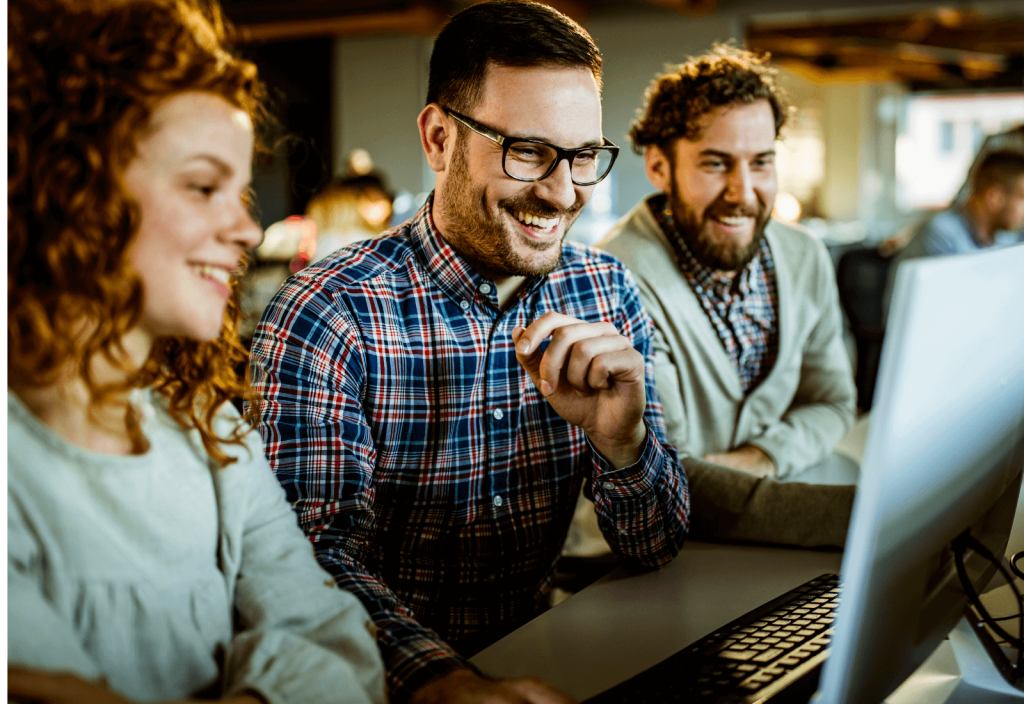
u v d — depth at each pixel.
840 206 11.16
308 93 8.37
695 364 1.73
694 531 1.36
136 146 0.64
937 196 12.34
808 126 11.11
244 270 0.88
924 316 0.56
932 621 0.78
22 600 0.61
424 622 1.24
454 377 1.20
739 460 1.70
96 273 0.64
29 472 0.64
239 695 0.70
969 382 0.66
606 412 1.12
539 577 1.30
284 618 0.80
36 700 0.59
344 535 1.07
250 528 0.84
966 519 0.77
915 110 12.33
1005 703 0.85
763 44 8.31
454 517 1.21
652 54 7.07
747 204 1.67
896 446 0.58
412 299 1.19
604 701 0.80
